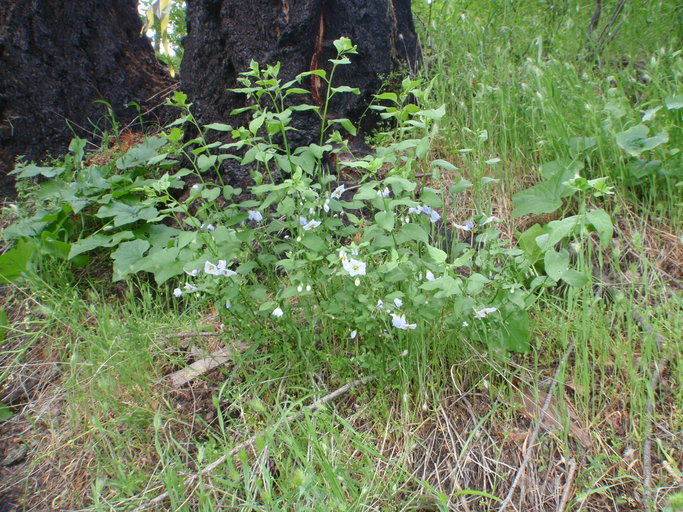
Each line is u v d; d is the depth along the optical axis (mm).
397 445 2172
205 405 2365
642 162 2932
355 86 3385
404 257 1979
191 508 2010
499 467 2072
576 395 2201
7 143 3801
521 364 2383
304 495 1899
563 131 3090
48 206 3287
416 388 2297
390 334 2166
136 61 4320
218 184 3338
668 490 1915
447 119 3480
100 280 3074
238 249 2244
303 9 3020
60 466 2287
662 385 2199
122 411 2326
